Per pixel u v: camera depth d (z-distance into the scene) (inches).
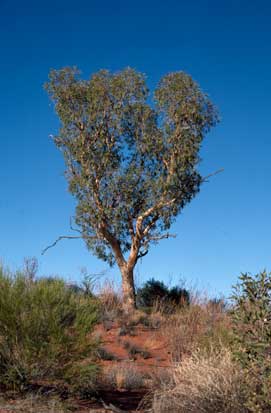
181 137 1021.2
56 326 400.2
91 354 418.9
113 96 1030.4
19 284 414.9
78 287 635.5
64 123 1024.2
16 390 393.4
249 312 314.3
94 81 1026.7
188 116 1018.7
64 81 1036.5
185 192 1019.3
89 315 417.4
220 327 486.9
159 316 795.4
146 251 1019.3
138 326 744.3
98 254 1032.8
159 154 1032.2
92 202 1015.6
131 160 1036.5
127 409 394.9
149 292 1007.6
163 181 1002.1
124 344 644.7
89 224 1027.3
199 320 695.7
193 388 345.1
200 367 361.7
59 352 400.2
